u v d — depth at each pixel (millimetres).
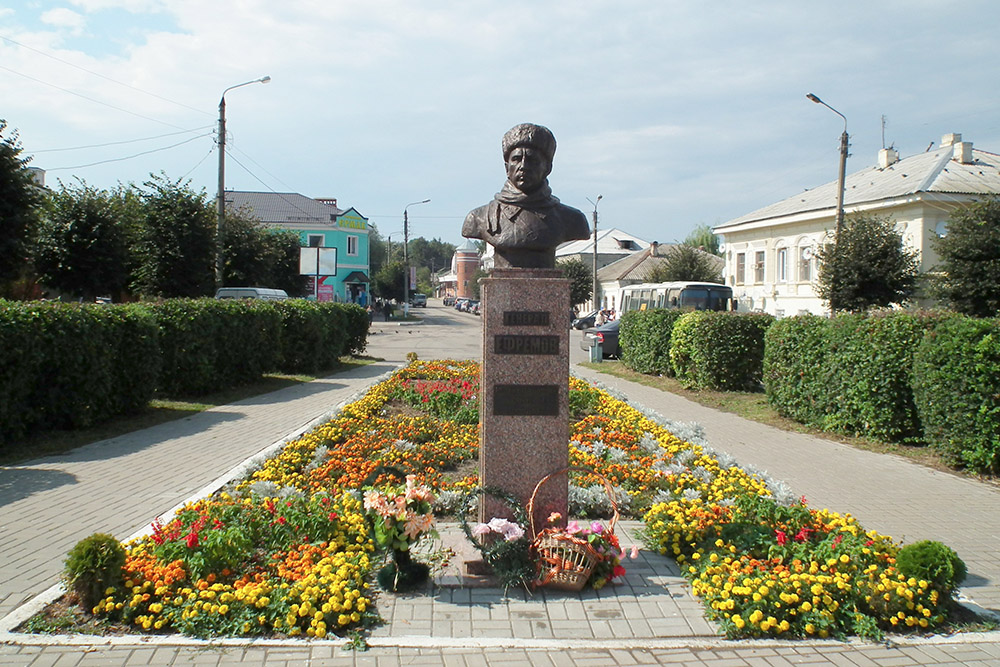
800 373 11672
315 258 32781
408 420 9812
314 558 4859
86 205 23016
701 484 6879
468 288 103438
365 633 4164
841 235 26688
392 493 4812
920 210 29547
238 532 4742
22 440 9289
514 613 4441
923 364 8836
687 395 15648
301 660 3875
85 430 10141
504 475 5215
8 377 8789
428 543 5449
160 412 11922
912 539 6121
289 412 12328
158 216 25812
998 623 4488
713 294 29156
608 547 4836
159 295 25953
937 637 4297
